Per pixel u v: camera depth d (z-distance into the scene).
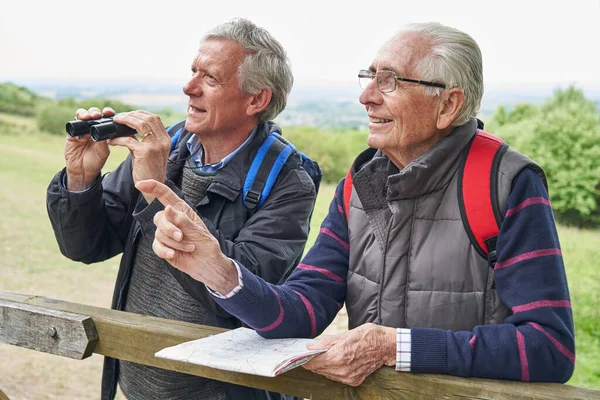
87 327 1.72
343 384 1.42
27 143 13.06
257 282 1.49
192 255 1.42
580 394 1.27
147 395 2.06
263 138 2.08
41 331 1.78
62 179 2.10
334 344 1.40
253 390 1.92
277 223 1.94
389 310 1.52
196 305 1.96
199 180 2.04
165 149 1.88
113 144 1.88
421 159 1.48
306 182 2.03
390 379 1.38
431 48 1.49
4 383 4.83
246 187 1.99
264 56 2.00
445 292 1.47
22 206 9.80
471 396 1.31
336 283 1.65
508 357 1.33
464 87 1.49
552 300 1.35
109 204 2.18
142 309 2.05
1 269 7.45
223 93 1.96
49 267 7.66
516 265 1.38
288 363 1.30
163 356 1.40
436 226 1.49
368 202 1.58
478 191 1.44
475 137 1.53
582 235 7.38
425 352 1.35
